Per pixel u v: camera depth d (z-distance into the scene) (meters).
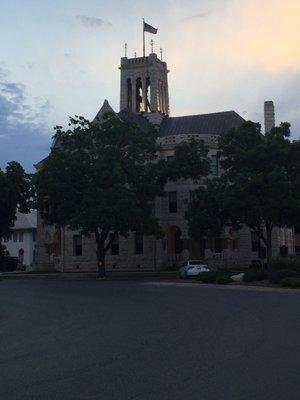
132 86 72.12
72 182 44.09
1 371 9.54
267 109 62.00
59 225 47.94
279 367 8.99
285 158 36.84
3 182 54.53
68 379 8.65
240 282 34.72
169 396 7.34
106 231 46.03
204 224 40.69
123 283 38.22
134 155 45.75
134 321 16.28
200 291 28.45
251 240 54.81
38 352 11.45
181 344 11.72
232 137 40.06
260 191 36.00
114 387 7.98
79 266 59.00
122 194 41.47
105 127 46.34
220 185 40.56
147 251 56.16
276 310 17.91
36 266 64.38
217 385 7.89
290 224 37.09
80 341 12.77
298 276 32.22
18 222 89.56
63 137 46.56
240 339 12.07
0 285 39.34
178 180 55.91
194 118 64.81
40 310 20.80
